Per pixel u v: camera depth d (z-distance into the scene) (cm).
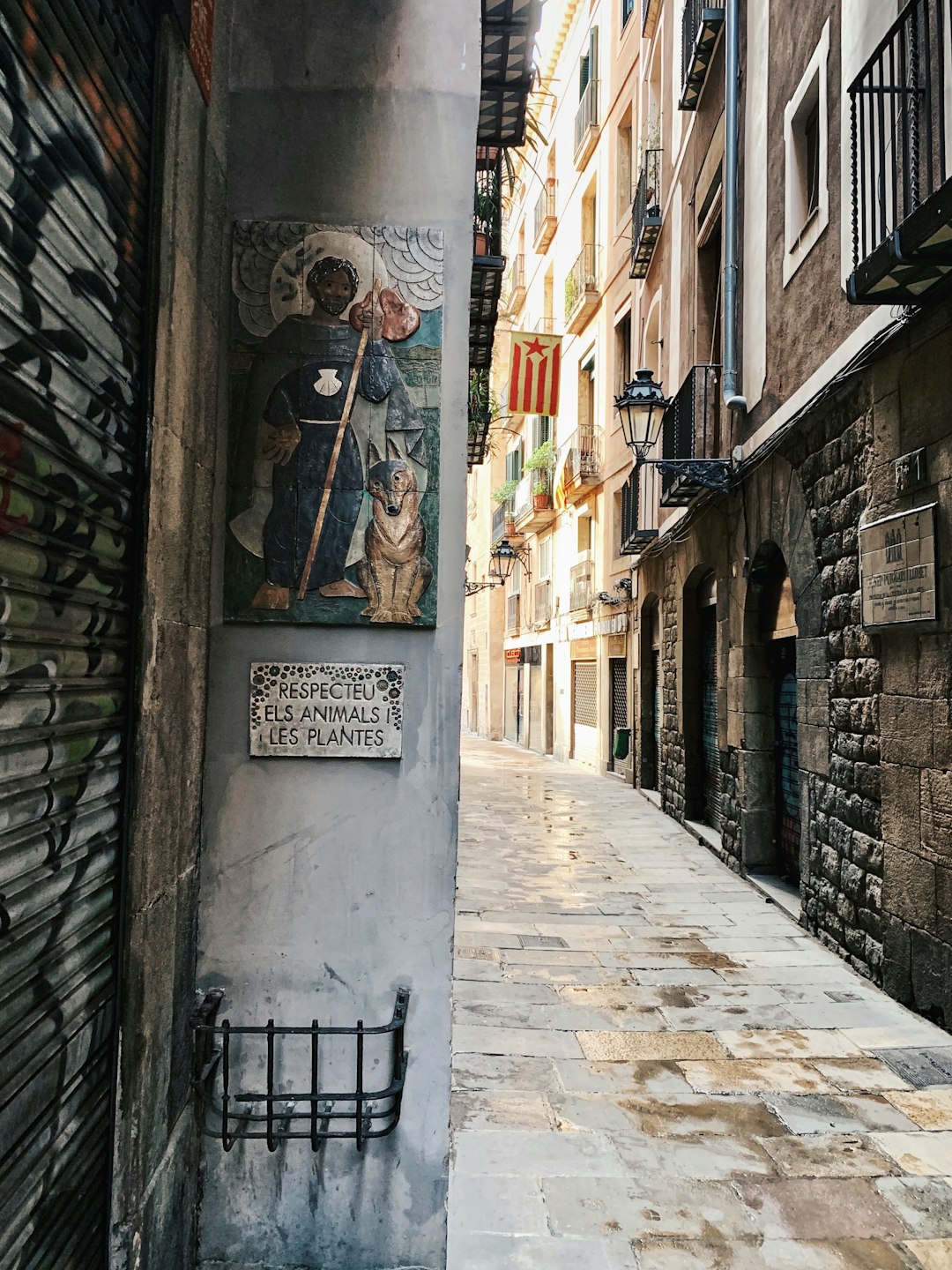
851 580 566
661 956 577
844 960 572
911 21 458
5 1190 151
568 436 2008
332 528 263
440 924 262
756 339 795
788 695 786
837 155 595
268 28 272
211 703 263
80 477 176
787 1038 446
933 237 384
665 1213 297
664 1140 345
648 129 1375
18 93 143
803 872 651
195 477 246
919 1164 330
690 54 1030
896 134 493
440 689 265
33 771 159
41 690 162
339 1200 257
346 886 262
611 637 1714
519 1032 450
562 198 2167
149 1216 215
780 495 716
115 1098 202
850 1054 428
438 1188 258
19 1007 156
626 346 1659
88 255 176
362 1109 258
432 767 264
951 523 444
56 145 160
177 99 222
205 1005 253
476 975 535
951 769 443
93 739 187
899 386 500
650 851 944
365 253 268
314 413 265
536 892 746
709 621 1080
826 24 617
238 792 262
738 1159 332
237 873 260
